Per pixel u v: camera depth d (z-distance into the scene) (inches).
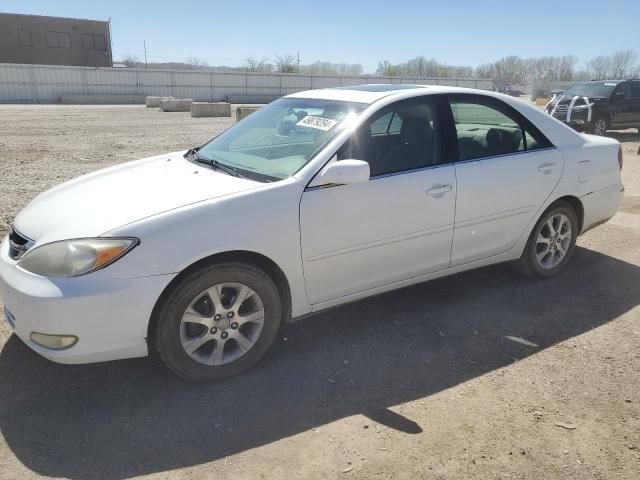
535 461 98.6
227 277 116.9
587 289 176.1
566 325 151.4
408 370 128.6
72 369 125.9
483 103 159.0
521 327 150.1
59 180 343.6
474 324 151.8
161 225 109.0
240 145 150.4
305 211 122.9
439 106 149.9
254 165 135.7
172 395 117.0
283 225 120.3
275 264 122.3
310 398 117.0
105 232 107.1
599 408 114.3
